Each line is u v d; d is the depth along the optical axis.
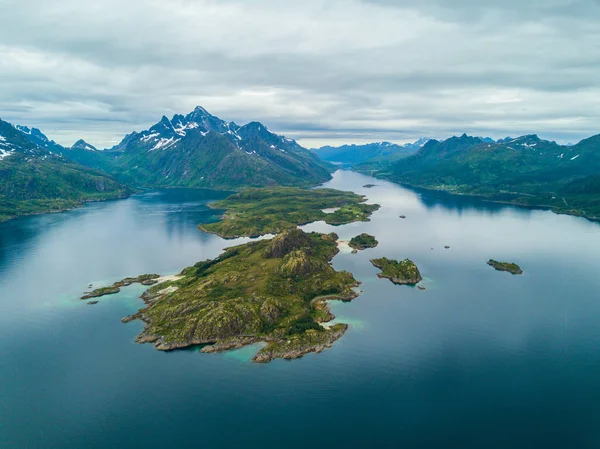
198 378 146.25
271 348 162.00
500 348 164.00
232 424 123.94
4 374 148.88
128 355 161.00
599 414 126.12
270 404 132.62
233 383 143.50
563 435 118.06
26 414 128.75
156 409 130.62
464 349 163.50
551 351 161.50
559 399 133.25
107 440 118.19
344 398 134.88
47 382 144.25
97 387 141.62
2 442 117.62
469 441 115.94
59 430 122.06
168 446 115.69
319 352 161.62
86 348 166.25
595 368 149.88
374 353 160.88
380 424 123.12
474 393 136.62
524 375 146.25
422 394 136.50
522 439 116.50
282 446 114.94
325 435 119.00
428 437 117.69
